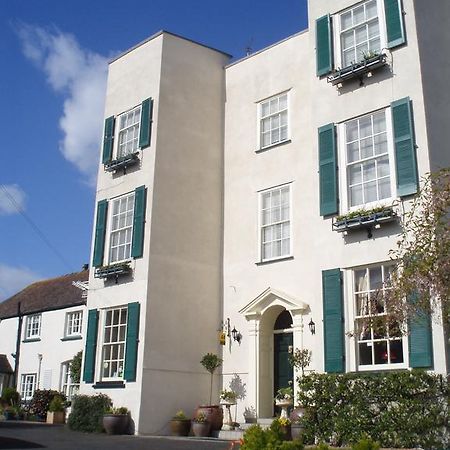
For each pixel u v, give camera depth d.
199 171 20.56
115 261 20.22
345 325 14.55
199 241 19.95
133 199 20.23
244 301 19.17
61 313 29.31
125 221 20.34
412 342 13.12
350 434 12.84
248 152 20.41
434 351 12.80
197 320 19.27
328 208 15.55
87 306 20.59
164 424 17.88
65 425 20.92
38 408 25.42
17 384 30.48
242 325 19.00
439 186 12.20
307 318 17.16
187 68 21.17
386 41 15.54
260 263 18.97
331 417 13.30
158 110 20.12
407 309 11.13
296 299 17.44
